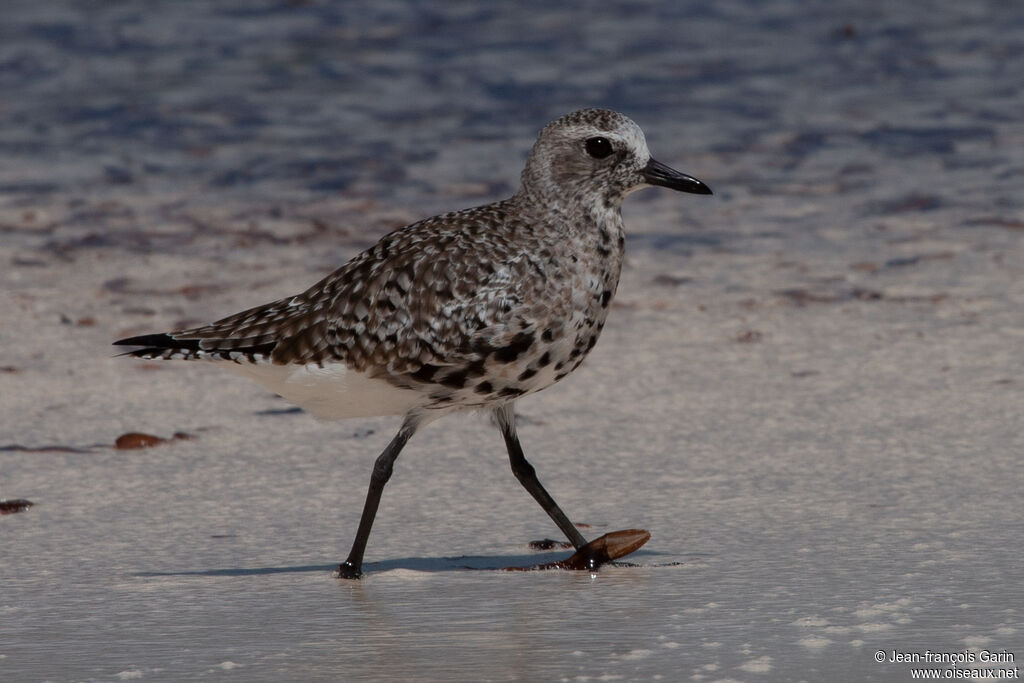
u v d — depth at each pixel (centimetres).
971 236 1925
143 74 3080
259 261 1905
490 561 969
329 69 3112
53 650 803
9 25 3491
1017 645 770
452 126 2672
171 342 955
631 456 1193
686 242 1959
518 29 3450
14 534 1024
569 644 797
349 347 934
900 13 3562
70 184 2331
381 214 2138
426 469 1172
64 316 1659
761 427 1259
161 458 1202
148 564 962
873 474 1123
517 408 1334
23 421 1299
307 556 980
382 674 759
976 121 2594
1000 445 1181
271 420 1307
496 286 926
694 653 775
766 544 974
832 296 1688
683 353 1495
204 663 780
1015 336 1502
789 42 3291
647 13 3612
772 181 2280
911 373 1399
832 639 789
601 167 958
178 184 2338
